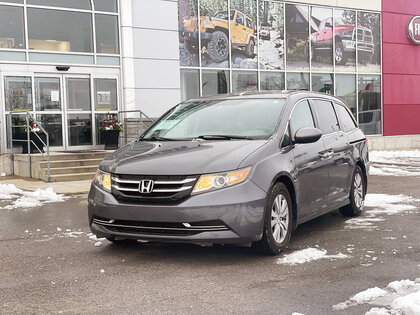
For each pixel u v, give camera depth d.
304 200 6.32
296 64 21.19
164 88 17.70
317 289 4.55
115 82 16.97
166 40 17.72
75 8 16.22
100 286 4.75
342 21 22.59
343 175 7.48
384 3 24.00
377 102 23.98
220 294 4.46
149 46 17.41
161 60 17.64
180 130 6.66
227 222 5.21
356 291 4.48
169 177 5.37
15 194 11.13
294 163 6.11
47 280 4.98
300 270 5.14
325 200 6.93
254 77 20.00
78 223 7.94
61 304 4.29
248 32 19.78
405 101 24.83
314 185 6.57
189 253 5.89
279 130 6.17
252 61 19.91
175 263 5.49
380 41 24.00
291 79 21.08
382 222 7.57
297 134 6.16
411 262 5.38
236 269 5.22
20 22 15.37
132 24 17.06
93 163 14.25
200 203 5.21
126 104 16.95
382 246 6.09
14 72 15.23
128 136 16.83
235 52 19.45
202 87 18.73
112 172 5.71
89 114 16.48
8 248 6.36
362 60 23.38
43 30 15.73
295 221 6.15
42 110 15.66
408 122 24.95
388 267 5.20
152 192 5.38
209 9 18.78
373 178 13.65
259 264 5.39
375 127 23.95
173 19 17.86
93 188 5.89
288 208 5.94
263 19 20.19
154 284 4.78
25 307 4.23
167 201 5.32
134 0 17.09
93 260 5.69
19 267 5.46
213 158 5.50
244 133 6.22
